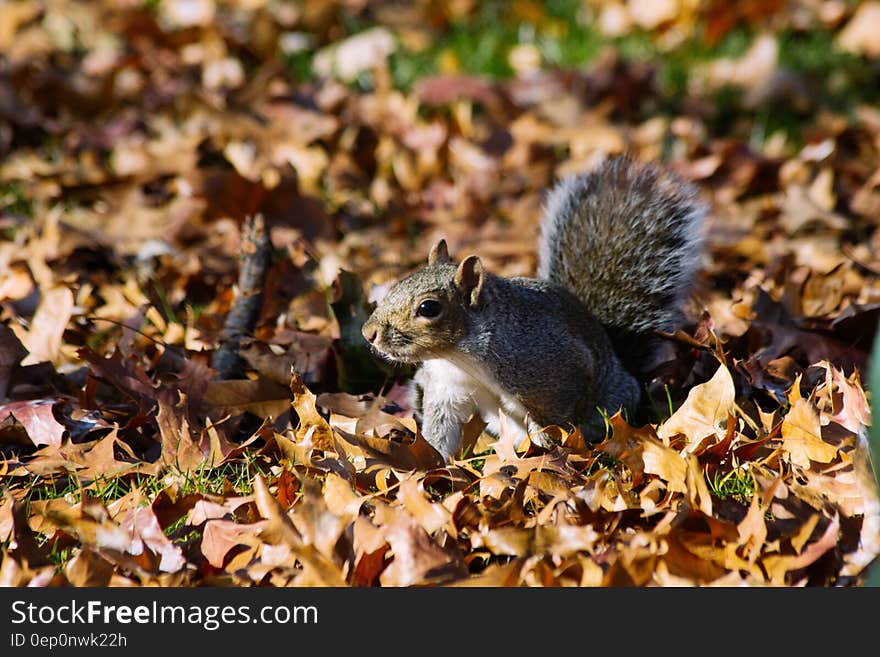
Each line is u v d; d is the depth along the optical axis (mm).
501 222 12945
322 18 18188
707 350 8523
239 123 14367
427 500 6562
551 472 7059
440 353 7969
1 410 8094
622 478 7016
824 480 6746
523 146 14219
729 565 6039
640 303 9258
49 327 9219
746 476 7016
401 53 17453
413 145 14156
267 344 8922
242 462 7750
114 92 15828
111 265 11656
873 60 16297
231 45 17484
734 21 17453
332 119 14578
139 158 13578
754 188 13523
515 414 8312
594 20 18297
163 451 7711
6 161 14086
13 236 12180
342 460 7277
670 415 8336
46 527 6793
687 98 15812
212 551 6371
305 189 13359
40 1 18469
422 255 11836
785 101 15555
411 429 8062
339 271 9203
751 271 11289
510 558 6332
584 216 9672
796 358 8859
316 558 5934
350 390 9094
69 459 7617
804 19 17422
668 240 9422
